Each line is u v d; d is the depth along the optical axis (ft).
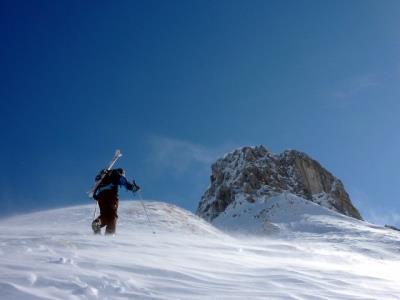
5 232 33.01
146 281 16.48
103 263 18.28
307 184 362.53
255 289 17.80
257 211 295.48
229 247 32.24
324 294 18.40
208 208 358.02
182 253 25.09
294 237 216.74
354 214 355.77
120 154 37.37
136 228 50.44
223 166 388.57
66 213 59.21
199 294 15.90
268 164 367.66
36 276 14.84
